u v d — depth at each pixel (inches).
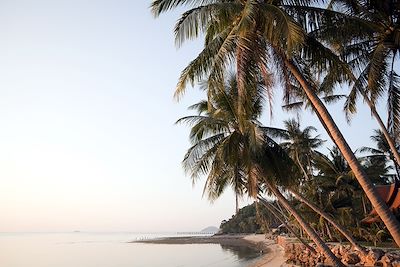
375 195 476.1
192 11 507.2
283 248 2223.2
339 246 1102.4
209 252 3009.4
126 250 3467.0
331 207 1590.8
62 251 3341.5
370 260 806.5
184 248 3737.7
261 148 738.8
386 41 663.8
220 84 525.0
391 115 689.6
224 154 768.9
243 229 5885.8
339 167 1614.2
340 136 501.7
